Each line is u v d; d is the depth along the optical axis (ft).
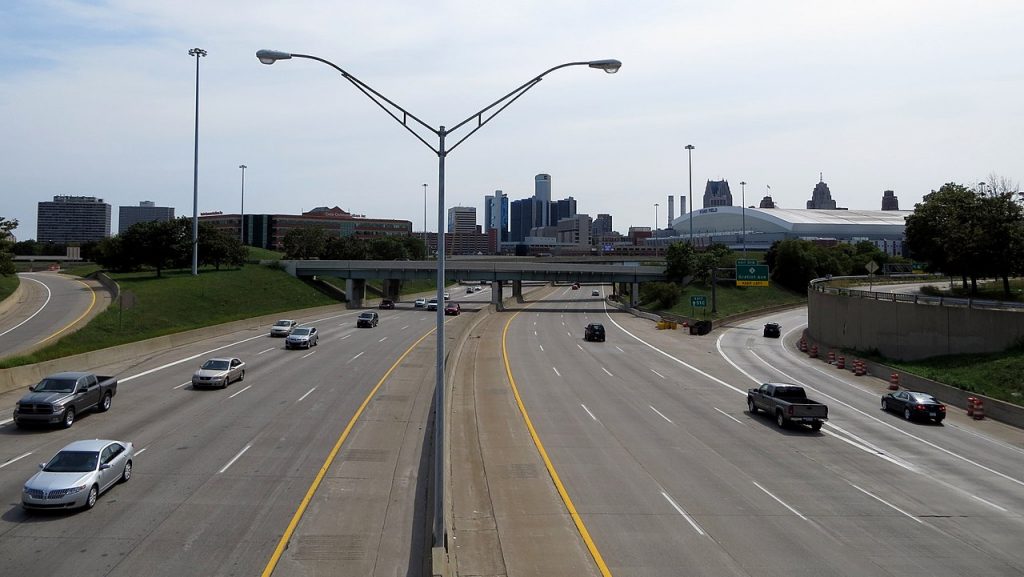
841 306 195.62
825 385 142.41
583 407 109.09
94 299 234.17
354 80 53.11
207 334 184.14
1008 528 58.85
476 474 71.20
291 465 69.97
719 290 360.07
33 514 54.29
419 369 137.59
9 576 43.27
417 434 85.20
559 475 71.77
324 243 435.53
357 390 112.88
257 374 126.72
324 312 285.02
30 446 73.51
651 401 116.26
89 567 44.98
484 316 276.62
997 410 109.91
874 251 441.68
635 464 76.89
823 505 64.18
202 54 277.03
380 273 330.34
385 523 55.16
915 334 159.74
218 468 68.13
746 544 53.72
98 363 131.34
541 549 52.08
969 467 80.43
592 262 553.64
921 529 58.18
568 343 201.36
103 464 59.16
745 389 132.26
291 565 46.60
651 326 262.47
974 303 146.92
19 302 226.79
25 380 107.55
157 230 300.20
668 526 57.47
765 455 82.84
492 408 105.50
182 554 47.65
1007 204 188.14
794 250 383.86
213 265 348.18
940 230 208.33
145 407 95.66
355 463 71.46
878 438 94.53
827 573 48.49
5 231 215.92
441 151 54.08
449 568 41.65
